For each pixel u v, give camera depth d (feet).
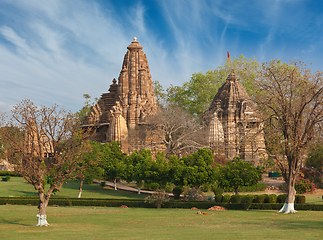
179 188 133.18
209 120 240.12
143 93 252.21
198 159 134.10
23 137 81.46
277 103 104.22
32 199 125.70
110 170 172.24
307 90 100.89
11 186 176.45
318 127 99.81
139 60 260.42
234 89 252.62
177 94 345.72
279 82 103.19
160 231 64.28
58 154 81.41
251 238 54.90
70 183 196.24
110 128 232.94
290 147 100.53
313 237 55.47
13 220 83.46
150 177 142.20
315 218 83.46
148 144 218.79
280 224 72.69
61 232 64.39
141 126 238.48
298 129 99.30
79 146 85.20
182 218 84.28
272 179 197.47
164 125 223.10
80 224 75.56
